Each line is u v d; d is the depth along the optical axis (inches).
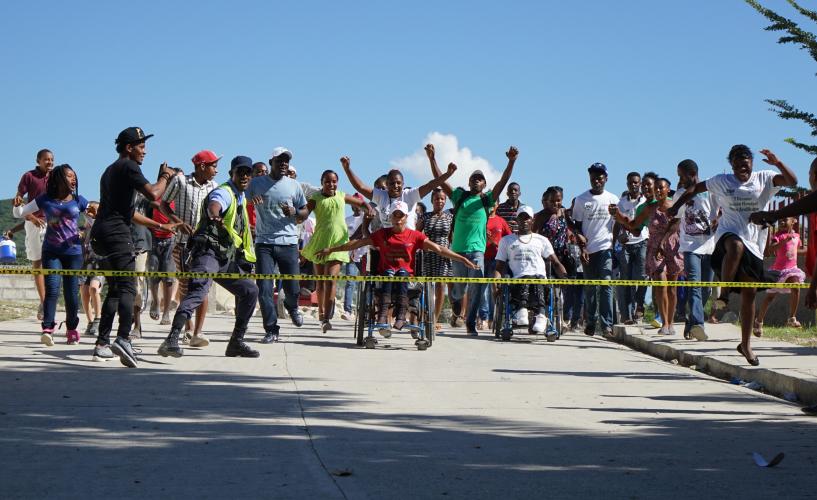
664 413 282.0
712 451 224.8
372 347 462.3
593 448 227.0
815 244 577.3
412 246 467.2
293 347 453.4
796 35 376.5
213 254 386.3
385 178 561.6
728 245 371.2
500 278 497.7
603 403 299.6
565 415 275.9
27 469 195.3
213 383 324.8
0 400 279.0
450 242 577.9
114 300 377.7
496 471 200.4
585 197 542.3
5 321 588.1
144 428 241.6
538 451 222.4
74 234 424.2
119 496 175.2
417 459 211.2
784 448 229.3
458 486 186.9
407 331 569.3
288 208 478.9
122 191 363.6
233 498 174.7
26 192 482.3
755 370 351.3
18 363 362.3
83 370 349.1
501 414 275.9
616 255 596.1
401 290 461.7
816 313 620.4
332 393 310.2
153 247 515.5
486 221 554.6
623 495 181.8
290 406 281.9
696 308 471.5
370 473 196.4
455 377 357.7
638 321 622.2
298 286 504.1
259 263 482.6
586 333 556.4
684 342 460.4
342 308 738.2
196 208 454.9
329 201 537.3
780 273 593.6
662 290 504.1
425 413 275.3
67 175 419.8
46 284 421.1
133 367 361.4
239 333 405.4
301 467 200.5
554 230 560.7
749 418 274.5
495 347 479.5
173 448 218.4
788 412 285.7
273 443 226.1
